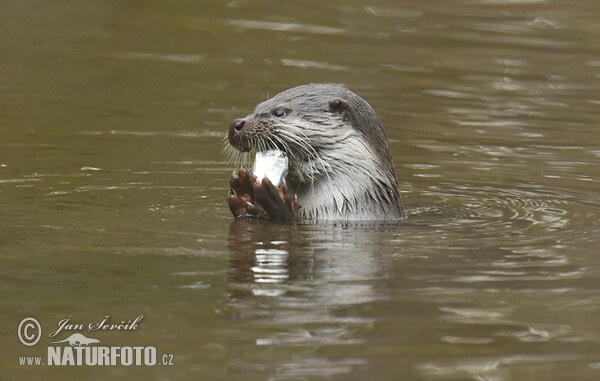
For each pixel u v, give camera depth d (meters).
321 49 29.62
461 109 24.75
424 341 10.49
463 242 14.35
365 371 9.72
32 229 14.51
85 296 11.53
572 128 23.39
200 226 14.94
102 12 32.69
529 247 14.09
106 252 13.32
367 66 28.11
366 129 16.27
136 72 27.42
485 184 18.81
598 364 9.97
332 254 13.50
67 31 30.83
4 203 16.22
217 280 12.21
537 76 27.67
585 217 16.17
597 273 12.84
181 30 31.27
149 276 12.30
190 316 11.01
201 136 22.17
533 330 10.85
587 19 33.03
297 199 16.11
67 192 17.20
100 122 23.19
